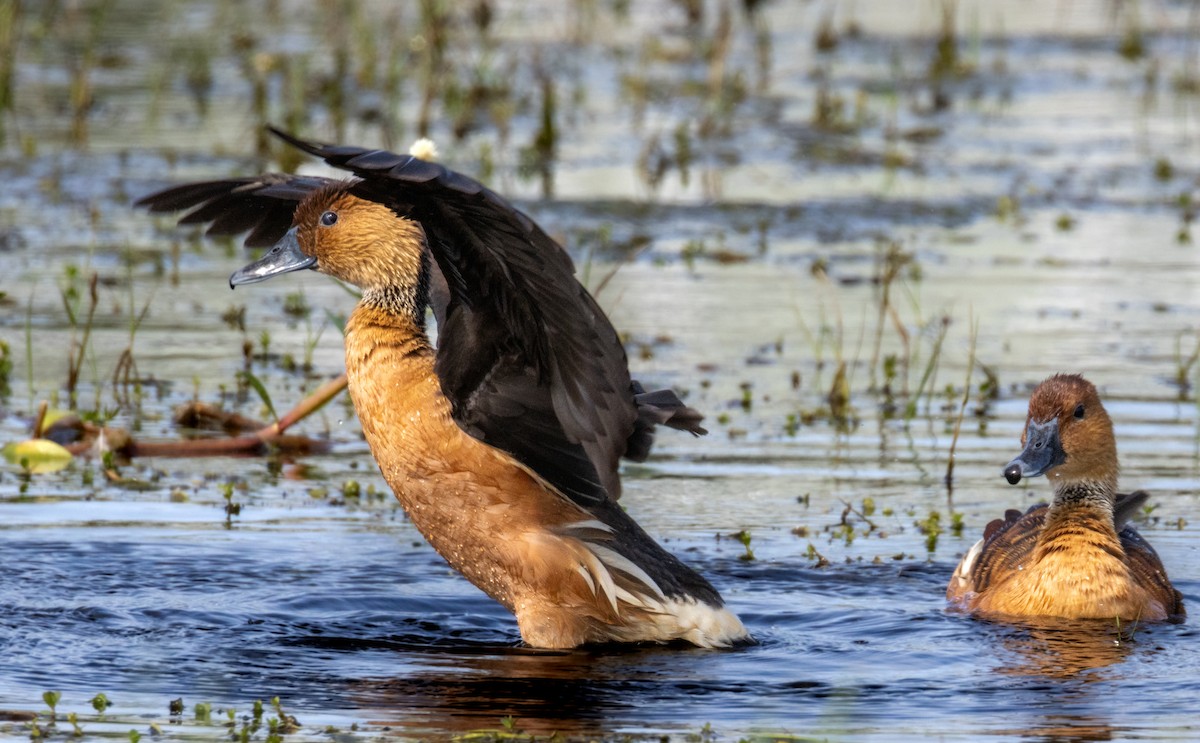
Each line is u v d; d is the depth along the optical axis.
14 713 8.07
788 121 24.86
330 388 13.24
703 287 17.66
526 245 8.02
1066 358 15.38
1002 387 14.69
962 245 19.44
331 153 7.71
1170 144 24.11
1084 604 10.13
